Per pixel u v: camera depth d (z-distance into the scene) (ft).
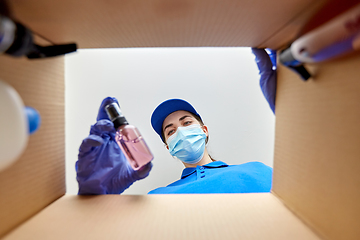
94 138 2.04
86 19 1.34
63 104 1.96
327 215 1.27
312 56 1.18
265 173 3.76
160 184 4.60
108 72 4.22
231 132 4.65
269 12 1.28
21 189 1.46
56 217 1.54
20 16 1.27
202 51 4.42
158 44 1.82
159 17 1.35
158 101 4.41
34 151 1.58
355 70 1.08
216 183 3.29
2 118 0.78
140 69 4.31
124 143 2.02
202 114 4.56
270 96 2.18
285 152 1.77
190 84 4.44
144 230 1.38
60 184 1.91
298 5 1.20
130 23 1.42
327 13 1.24
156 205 1.70
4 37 0.79
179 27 1.51
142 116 4.40
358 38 0.93
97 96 4.19
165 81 4.39
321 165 1.32
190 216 1.53
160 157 4.62
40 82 1.64
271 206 1.68
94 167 2.11
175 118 4.24
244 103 4.58
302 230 1.37
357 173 1.06
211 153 4.68
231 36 1.69
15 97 0.82
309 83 1.45
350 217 1.11
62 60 1.94
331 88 1.24
